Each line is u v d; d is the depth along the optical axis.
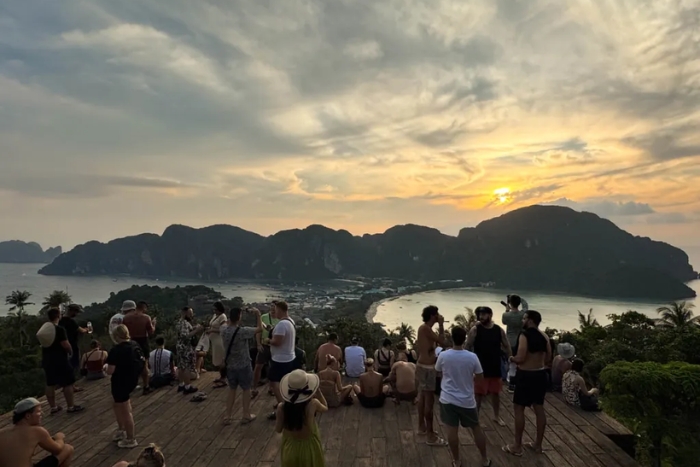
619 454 5.74
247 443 6.21
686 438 7.85
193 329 8.77
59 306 8.23
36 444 4.25
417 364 6.28
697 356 20.19
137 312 8.74
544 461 5.54
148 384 8.63
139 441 6.30
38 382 25.47
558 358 8.39
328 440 6.28
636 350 26.59
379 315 170.75
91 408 7.67
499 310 181.62
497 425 6.71
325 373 7.78
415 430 6.62
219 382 8.92
